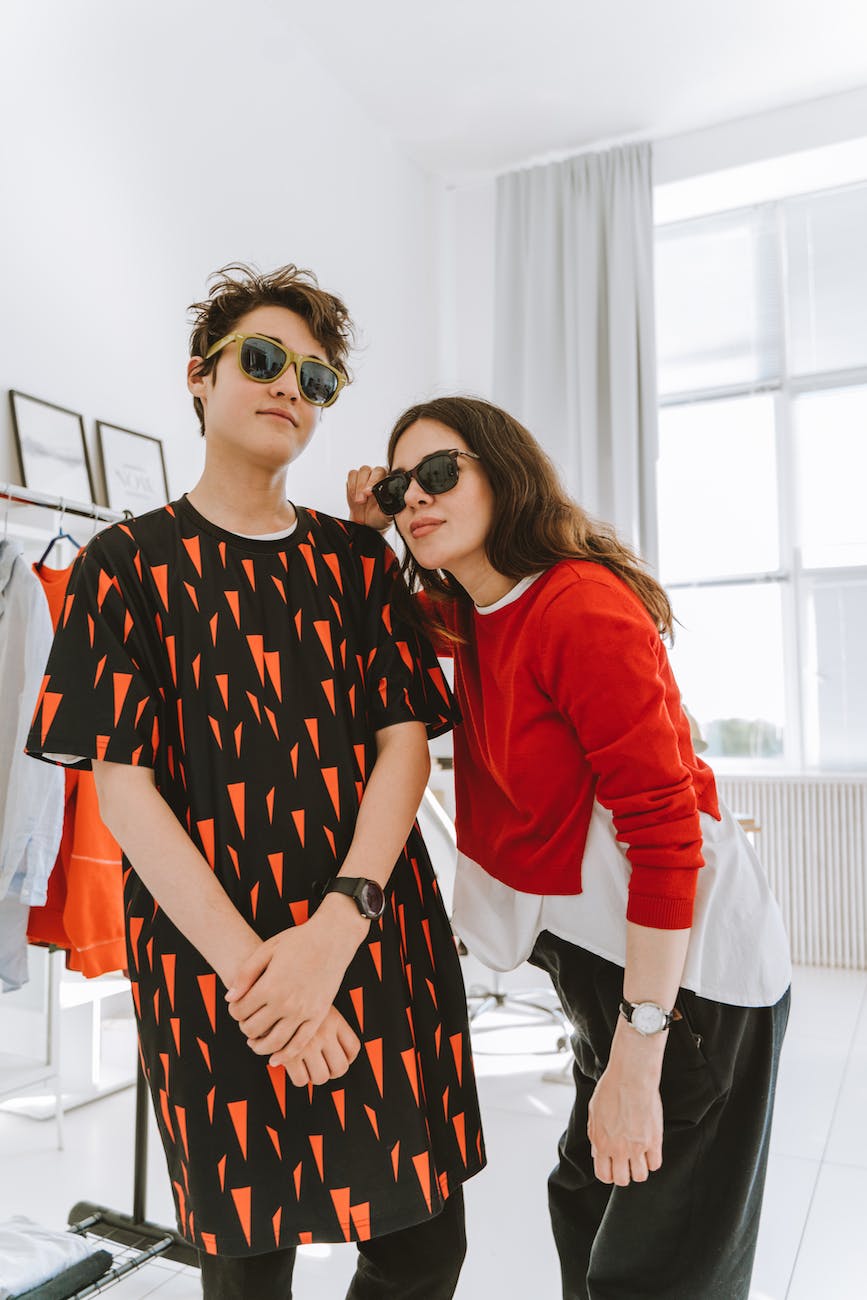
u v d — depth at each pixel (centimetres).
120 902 229
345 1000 111
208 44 388
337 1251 212
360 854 112
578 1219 137
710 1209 118
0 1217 221
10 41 298
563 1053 338
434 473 121
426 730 128
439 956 126
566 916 122
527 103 501
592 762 112
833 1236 217
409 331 539
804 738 529
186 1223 108
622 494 514
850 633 524
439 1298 124
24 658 214
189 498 124
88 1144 265
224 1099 107
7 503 225
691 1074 117
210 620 115
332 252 469
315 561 126
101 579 112
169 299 361
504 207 559
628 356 519
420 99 497
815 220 541
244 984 100
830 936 493
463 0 427
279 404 116
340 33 448
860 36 450
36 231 305
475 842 133
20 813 207
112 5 338
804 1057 344
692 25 443
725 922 120
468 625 133
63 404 312
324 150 467
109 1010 336
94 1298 192
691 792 109
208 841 110
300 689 118
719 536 554
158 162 359
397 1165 110
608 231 532
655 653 114
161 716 113
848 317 533
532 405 539
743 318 554
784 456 541
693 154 526
